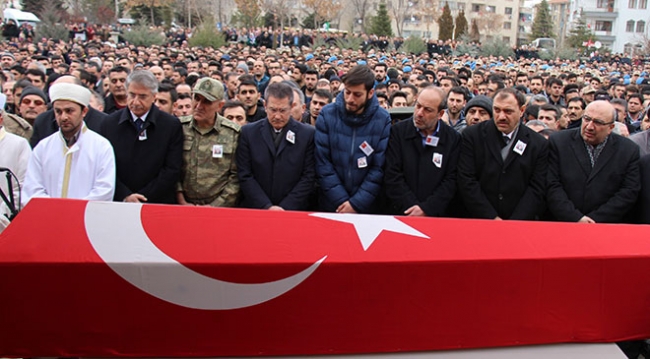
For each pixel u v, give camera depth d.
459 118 6.37
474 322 2.50
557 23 60.53
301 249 2.43
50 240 2.36
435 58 26.66
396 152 4.08
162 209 2.71
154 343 2.38
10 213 3.56
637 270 2.58
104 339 2.35
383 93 7.43
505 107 3.89
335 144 4.07
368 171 4.11
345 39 30.03
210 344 2.39
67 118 3.49
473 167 4.07
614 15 58.47
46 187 3.57
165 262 2.28
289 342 2.42
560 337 2.60
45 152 3.59
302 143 4.10
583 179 4.01
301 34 32.84
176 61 15.34
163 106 5.72
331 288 2.37
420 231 2.70
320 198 4.20
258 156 4.05
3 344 2.32
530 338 2.57
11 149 3.97
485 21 56.44
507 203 4.03
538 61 27.58
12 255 2.26
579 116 6.93
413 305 2.44
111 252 2.32
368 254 2.42
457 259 2.42
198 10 41.62
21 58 13.97
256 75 11.02
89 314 2.32
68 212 2.59
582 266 2.53
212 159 4.09
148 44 26.97
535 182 4.05
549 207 4.06
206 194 4.11
